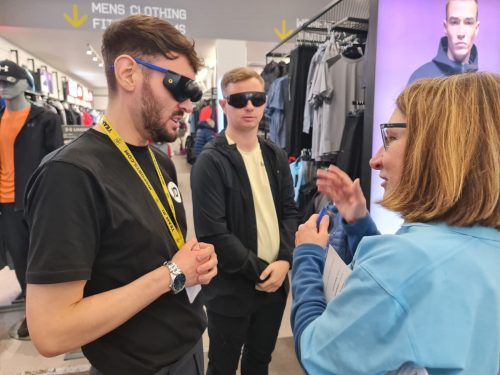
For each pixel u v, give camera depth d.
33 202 0.74
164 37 0.82
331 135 2.91
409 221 0.64
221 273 1.49
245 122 1.53
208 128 6.52
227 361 1.55
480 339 0.51
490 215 0.56
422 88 0.65
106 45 0.86
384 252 0.57
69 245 0.69
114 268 0.79
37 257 0.69
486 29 2.35
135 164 0.88
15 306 2.77
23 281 2.54
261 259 1.52
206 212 1.44
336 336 0.58
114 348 0.82
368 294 0.55
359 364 0.54
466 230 0.57
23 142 2.34
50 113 2.44
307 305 0.76
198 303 1.00
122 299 0.74
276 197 1.60
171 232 0.92
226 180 1.47
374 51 2.24
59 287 0.69
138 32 0.82
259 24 4.50
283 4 4.52
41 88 5.20
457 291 0.51
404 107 0.67
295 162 3.52
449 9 2.29
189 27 4.33
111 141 0.86
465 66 2.37
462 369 0.50
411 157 0.63
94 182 0.75
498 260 0.55
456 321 0.51
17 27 3.99
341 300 0.60
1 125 2.31
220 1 4.37
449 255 0.53
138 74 0.83
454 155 0.57
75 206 0.71
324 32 3.61
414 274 0.52
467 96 0.59
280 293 1.60
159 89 0.84
